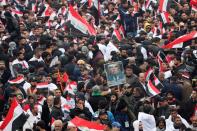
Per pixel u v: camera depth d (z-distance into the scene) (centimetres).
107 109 3350
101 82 3556
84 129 3039
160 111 3412
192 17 4956
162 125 3262
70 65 3838
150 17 5112
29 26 4894
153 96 3506
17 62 3894
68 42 4325
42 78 3525
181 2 5631
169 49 4244
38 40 4375
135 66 3822
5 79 3766
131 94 3419
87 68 3894
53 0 5884
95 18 5112
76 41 4375
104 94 3459
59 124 3012
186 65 3953
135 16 4988
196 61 4062
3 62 3762
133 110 3344
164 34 4638
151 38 4538
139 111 3331
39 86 3453
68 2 5684
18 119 2972
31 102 3275
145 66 3834
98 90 3456
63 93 3478
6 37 4459
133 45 4278
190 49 4134
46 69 3838
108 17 5159
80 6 5584
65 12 5309
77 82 3675
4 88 3559
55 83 3600
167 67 3947
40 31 4572
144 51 4138
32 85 3491
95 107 3456
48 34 4541
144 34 4559
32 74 3697
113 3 5444
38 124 3044
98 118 3219
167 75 3894
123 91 3419
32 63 3953
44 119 3212
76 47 4200
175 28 4731
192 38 4222
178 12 5275
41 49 4062
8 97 3438
